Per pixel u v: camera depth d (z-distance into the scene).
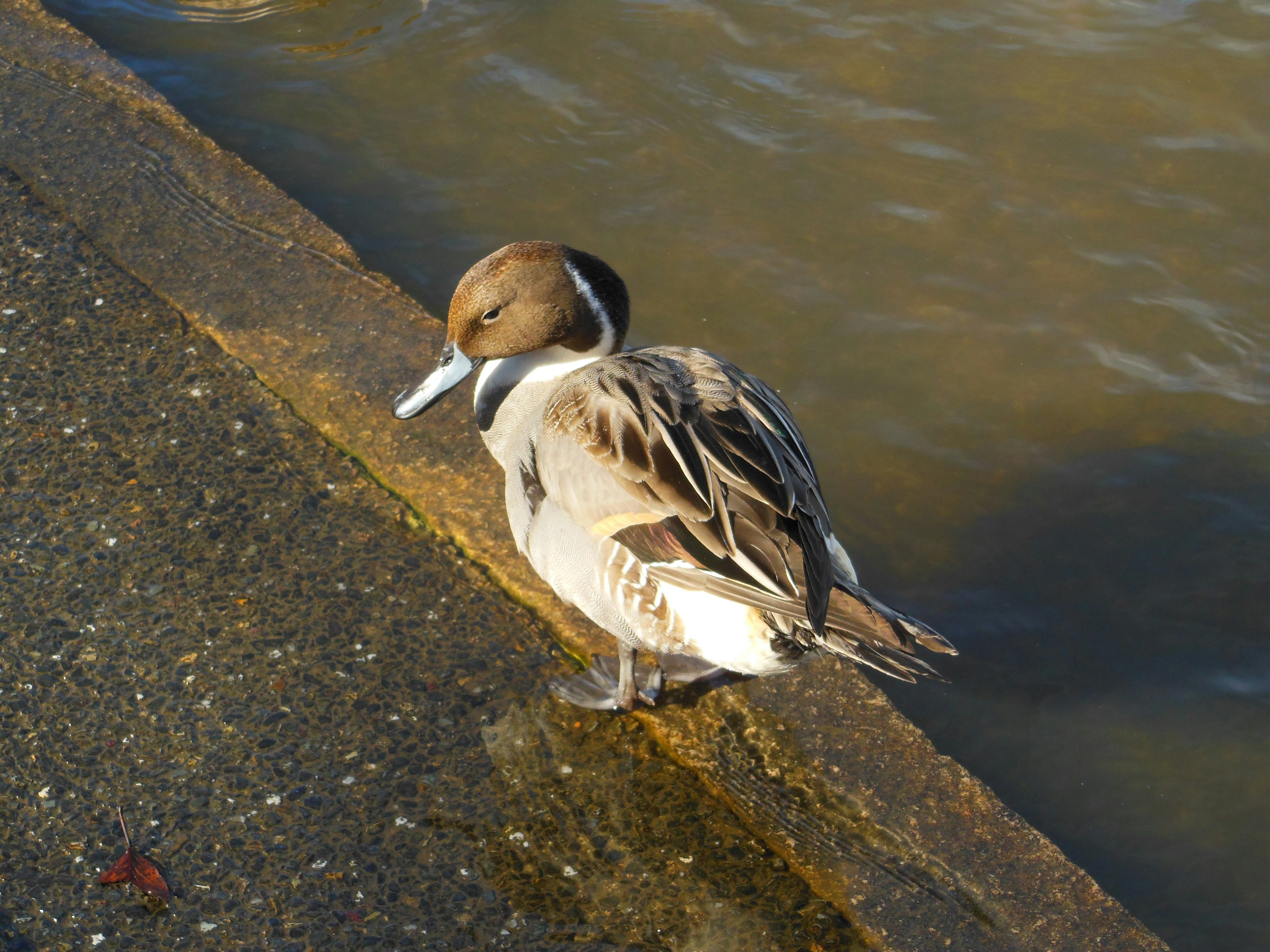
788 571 1.78
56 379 2.07
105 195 2.23
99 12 2.53
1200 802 1.93
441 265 2.27
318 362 2.09
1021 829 1.84
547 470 1.86
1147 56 2.46
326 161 2.36
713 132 2.39
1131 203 2.32
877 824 1.85
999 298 2.25
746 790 1.86
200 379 2.08
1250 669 2.01
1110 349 2.21
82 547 1.97
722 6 2.53
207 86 2.44
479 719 1.89
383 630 1.93
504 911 1.81
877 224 2.31
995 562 2.08
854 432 2.16
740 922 1.81
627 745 1.89
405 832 1.84
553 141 2.39
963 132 2.39
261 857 1.82
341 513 2.00
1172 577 2.07
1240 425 2.16
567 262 1.91
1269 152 2.36
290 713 1.89
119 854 1.82
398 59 2.48
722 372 1.85
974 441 2.16
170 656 1.91
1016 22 2.51
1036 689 2.00
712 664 1.92
